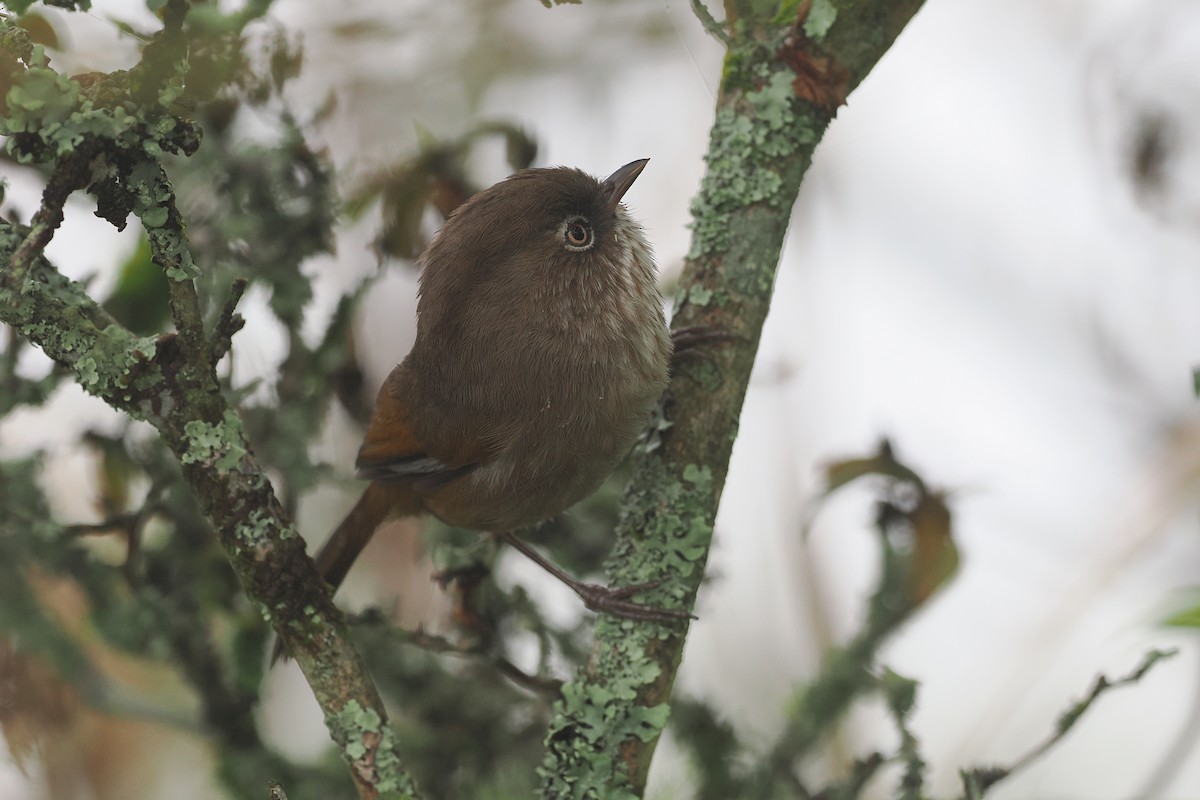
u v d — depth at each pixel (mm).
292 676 9586
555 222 7539
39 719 7359
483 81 9531
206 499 5180
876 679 7070
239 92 6973
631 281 7602
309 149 7520
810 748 7293
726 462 6000
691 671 9578
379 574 9742
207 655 7336
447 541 8375
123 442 7406
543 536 8453
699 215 6109
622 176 7879
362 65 9273
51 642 7195
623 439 7426
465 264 7578
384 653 7734
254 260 7488
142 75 4590
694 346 6016
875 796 8781
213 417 5141
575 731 5500
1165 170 9250
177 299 4949
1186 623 6031
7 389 7090
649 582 5750
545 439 7445
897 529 7566
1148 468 9766
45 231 4559
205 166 7375
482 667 7996
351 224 7988
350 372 8000
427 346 7715
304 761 7688
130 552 7184
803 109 5996
